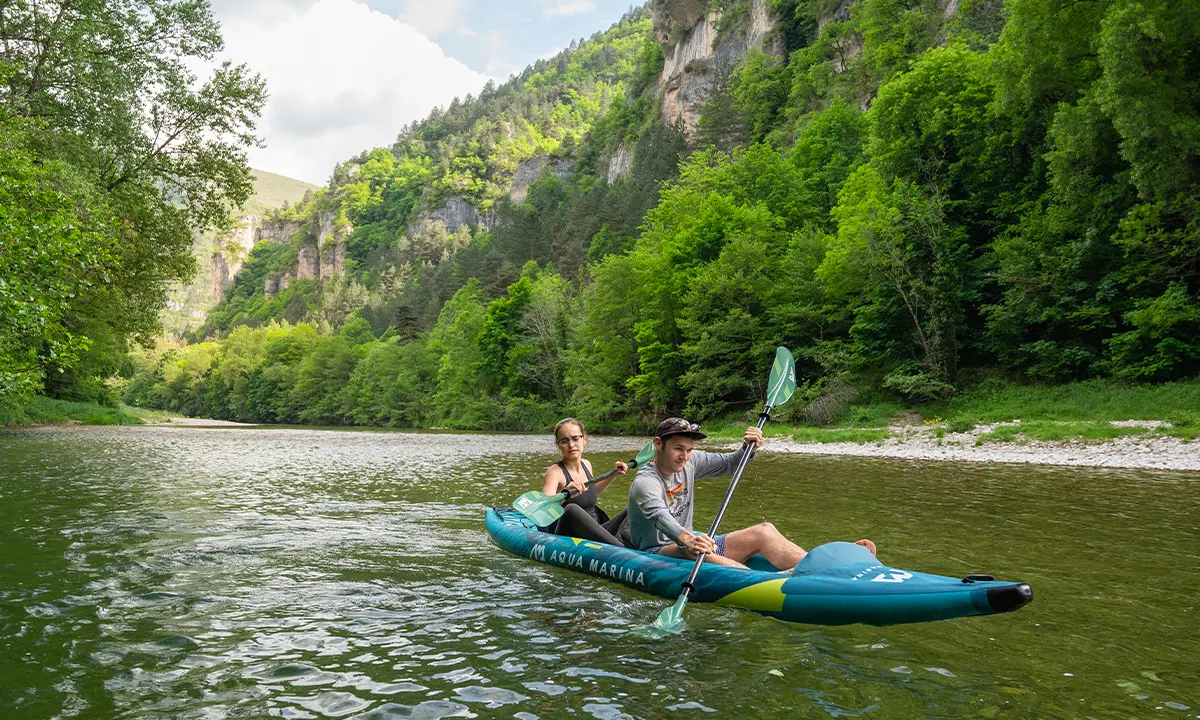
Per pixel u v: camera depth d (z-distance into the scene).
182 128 18.89
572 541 5.05
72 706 2.63
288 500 8.77
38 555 5.39
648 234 44.53
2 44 15.77
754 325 30.02
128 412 54.16
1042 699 2.71
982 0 43.06
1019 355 23.94
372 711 2.60
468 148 174.88
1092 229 20.91
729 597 3.82
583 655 3.24
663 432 4.29
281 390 84.00
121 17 17.06
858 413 24.69
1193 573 4.77
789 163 40.28
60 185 13.91
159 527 6.68
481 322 55.84
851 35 60.88
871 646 3.35
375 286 143.75
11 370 9.76
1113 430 15.25
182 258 19.94
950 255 24.98
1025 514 7.35
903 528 6.54
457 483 10.95
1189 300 19.33
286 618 3.81
